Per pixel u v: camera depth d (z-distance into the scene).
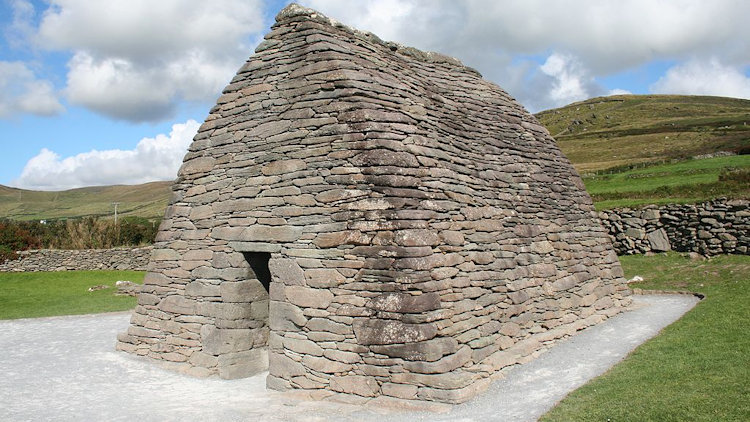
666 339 10.27
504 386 8.34
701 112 125.56
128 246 34.75
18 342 13.41
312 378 8.54
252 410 7.84
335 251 8.56
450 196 9.66
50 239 35.47
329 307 8.49
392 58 11.78
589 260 13.60
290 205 9.20
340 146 8.95
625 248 21.83
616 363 9.28
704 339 9.65
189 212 10.88
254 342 10.09
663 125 112.62
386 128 9.06
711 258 18.42
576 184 14.73
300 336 8.75
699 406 6.41
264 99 10.13
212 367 9.93
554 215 13.01
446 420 6.99
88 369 10.62
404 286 8.06
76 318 17.22
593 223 14.62
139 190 146.38
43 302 20.61
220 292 10.02
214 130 10.83
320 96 9.40
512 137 13.24
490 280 9.89
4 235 32.16
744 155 36.62
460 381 7.73
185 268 10.75
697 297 15.14
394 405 7.69
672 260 19.53
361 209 8.52
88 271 29.50
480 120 12.66
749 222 17.84
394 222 8.34
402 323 7.96
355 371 8.16
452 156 10.48
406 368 7.86
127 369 10.56
